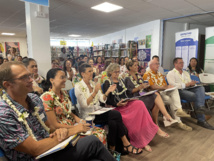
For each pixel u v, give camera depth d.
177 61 3.34
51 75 1.67
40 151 1.09
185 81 3.41
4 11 5.00
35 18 3.70
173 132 2.88
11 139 0.99
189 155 2.20
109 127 2.05
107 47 8.23
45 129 1.29
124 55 7.40
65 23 6.77
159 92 2.93
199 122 3.13
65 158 1.21
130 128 2.29
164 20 6.26
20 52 11.55
